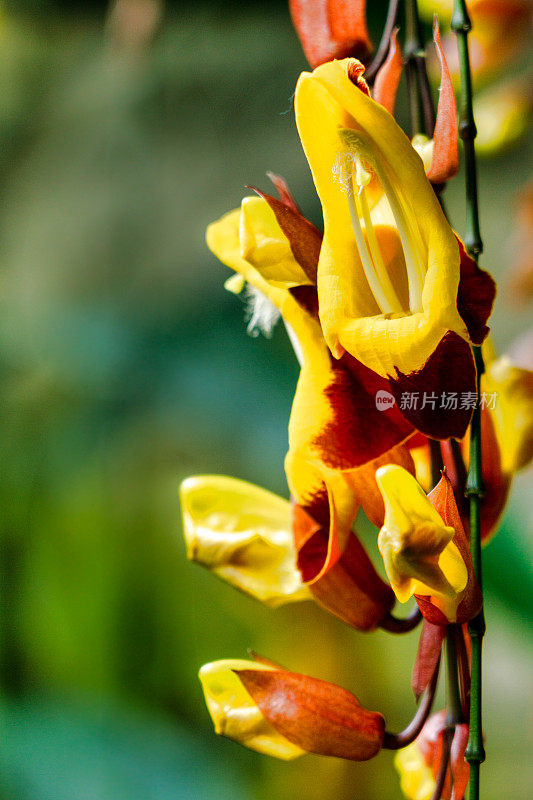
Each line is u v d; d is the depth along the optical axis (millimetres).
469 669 360
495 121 615
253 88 1025
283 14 1016
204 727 914
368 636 921
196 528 381
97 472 1027
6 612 975
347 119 342
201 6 1008
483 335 342
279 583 377
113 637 961
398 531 340
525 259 778
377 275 346
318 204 989
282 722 359
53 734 875
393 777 839
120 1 703
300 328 356
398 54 356
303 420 355
